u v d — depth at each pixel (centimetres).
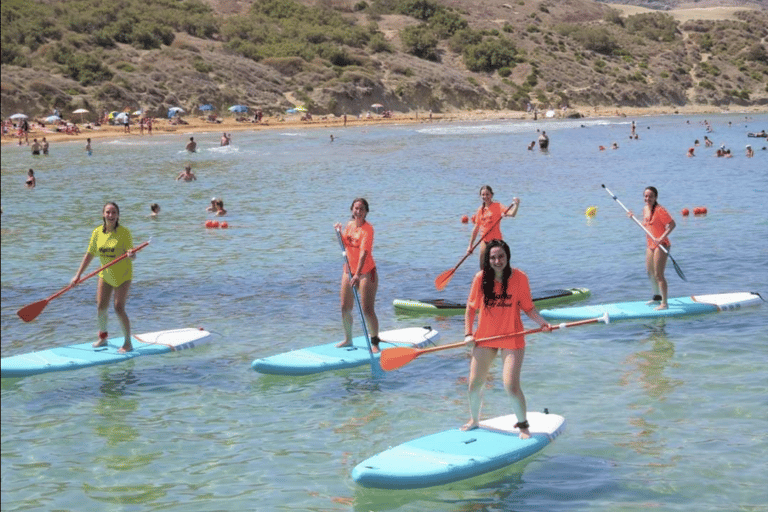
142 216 2519
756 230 1998
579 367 1045
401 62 10406
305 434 859
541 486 727
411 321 1312
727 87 12300
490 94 10425
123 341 1186
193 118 7956
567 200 2698
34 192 3178
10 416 923
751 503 682
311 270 1689
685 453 781
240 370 1077
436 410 916
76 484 751
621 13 15038
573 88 11088
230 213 2552
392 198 2850
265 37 10125
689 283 1498
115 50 8544
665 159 4162
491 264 786
